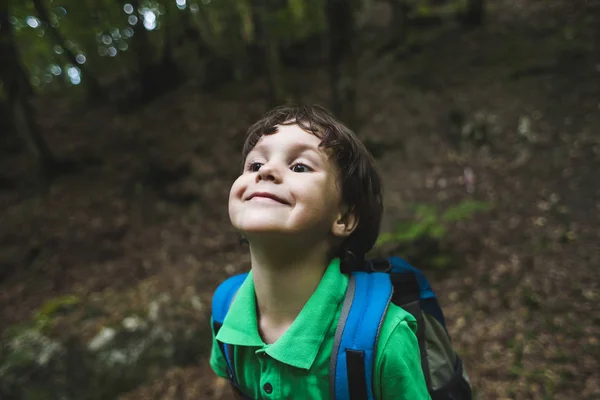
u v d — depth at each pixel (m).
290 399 0.94
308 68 7.21
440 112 5.36
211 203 4.82
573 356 2.49
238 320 1.01
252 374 1.02
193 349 3.12
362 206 1.04
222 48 7.41
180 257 4.16
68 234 4.51
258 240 0.90
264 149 0.96
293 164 0.93
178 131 6.07
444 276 3.39
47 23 5.28
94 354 3.03
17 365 2.99
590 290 2.88
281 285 0.96
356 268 1.12
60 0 4.88
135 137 6.17
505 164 4.40
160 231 4.56
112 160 5.72
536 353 2.58
